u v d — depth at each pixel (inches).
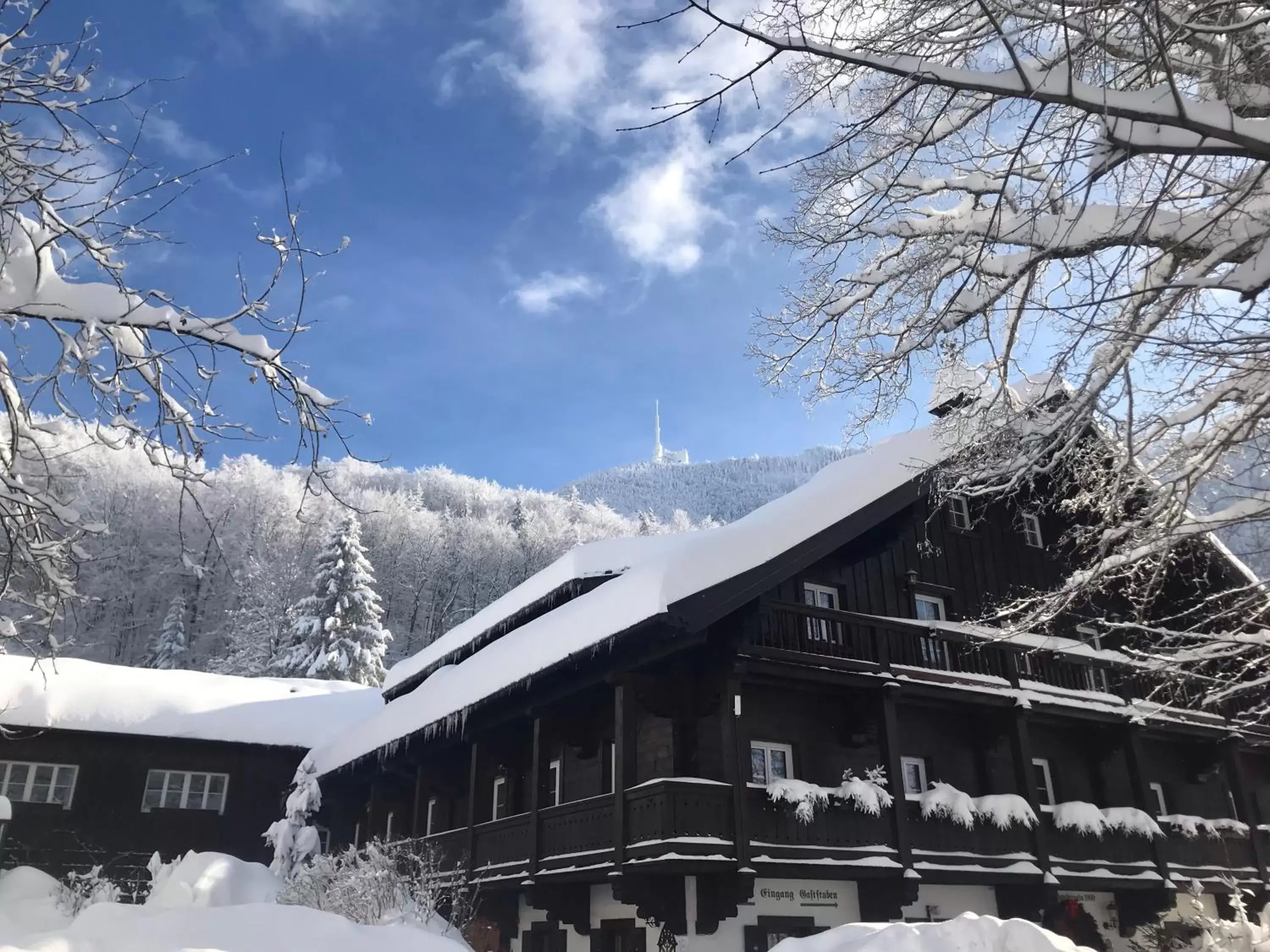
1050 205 276.1
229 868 701.9
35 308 242.4
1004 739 661.9
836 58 229.9
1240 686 402.3
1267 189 265.3
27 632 434.0
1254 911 695.7
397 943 302.8
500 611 876.6
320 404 268.4
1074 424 312.7
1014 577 719.1
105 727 937.5
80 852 904.9
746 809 499.5
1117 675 720.3
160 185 247.3
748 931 512.7
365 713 1070.4
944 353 366.0
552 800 681.0
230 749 994.1
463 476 3924.7
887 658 584.1
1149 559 391.9
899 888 535.5
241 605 1982.0
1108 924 655.1
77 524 264.8
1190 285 251.0
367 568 1795.0
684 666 557.6
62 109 237.8
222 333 257.6
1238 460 346.9
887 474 595.2
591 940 583.8
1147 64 223.0
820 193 380.8
